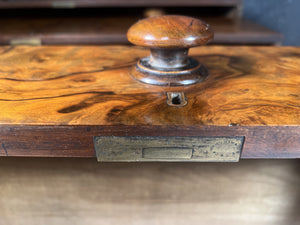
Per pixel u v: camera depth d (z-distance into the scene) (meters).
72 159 0.12
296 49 0.17
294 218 0.14
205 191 0.13
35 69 0.14
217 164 0.12
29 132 0.10
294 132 0.09
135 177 0.13
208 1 0.35
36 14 0.39
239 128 0.09
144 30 0.11
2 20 0.36
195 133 0.10
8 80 0.13
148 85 0.12
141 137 0.10
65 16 0.39
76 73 0.14
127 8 0.40
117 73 0.14
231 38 0.29
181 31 0.11
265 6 0.37
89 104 0.11
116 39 0.29
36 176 0.13
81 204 0.14
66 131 0.10
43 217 0.14
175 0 0.35
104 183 0.13
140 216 0.14
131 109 0.10
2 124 0.09
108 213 0.14
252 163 0.12
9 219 0.15
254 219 0.14
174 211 0.14
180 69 0.12
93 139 0.10
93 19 0.36
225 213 0.14
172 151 0.10
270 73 0.14
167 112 0.10
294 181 0.13
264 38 0.29
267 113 0.10
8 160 0.12
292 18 0.36
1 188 0.13
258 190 0.13
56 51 0.17
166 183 0.13
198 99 0.11
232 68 0.14
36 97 0.11
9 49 0.17
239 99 0.11
